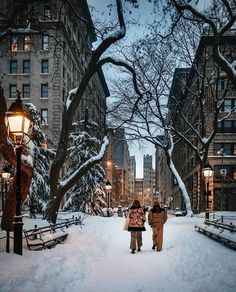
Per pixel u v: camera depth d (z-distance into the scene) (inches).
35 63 2410.2
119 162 7357.3
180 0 768.3
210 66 2018.9
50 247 536.4
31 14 853.8
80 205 1705.2
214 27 749.3
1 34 767.7
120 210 2190.0
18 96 448.8
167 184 5438.0
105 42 842.8
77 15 853.8
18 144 436.1
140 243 555.5
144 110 1519.4
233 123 2463.1
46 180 1363.2
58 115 2369.6
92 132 1699.1
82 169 933.8
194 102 2524.6
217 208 2470.5
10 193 608.7
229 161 2475.4
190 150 3021.7
